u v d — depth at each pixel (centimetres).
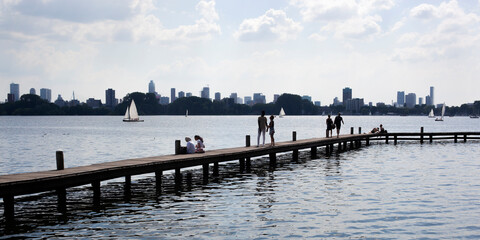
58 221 1541
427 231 1402
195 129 11962
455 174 2669
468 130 12788
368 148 4938
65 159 4056
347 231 1401
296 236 1348
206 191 2127
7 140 7106
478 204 1783
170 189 2200
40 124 17250
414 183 2319
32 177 1711
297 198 1919
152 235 1357
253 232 1389
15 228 1453
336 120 4678
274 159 3403
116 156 4350
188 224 1485
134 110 18475
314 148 4050
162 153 4684
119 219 1562
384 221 1519
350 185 2264
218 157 2702
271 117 3375
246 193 2058
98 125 15900
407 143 5797
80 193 2119
